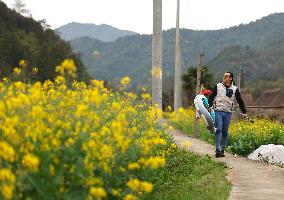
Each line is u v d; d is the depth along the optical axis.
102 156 8.23
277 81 137.25
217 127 17.81
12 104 8.06
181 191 12.30
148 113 15.11
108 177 8.49
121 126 9.79
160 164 9.20
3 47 145.88
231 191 11.58
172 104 79.12
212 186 12.00
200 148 21.75
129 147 9.77
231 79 17.61
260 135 24.31
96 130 8.98
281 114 66.00
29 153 7.10
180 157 18.39
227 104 17.72
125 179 9.59
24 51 150.88
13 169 6.98
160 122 20.86
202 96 21.14
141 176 11.59
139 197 11.36
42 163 6.99
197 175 14.57
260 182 12.94
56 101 10.02
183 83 65.56
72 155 7.48
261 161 17.72
